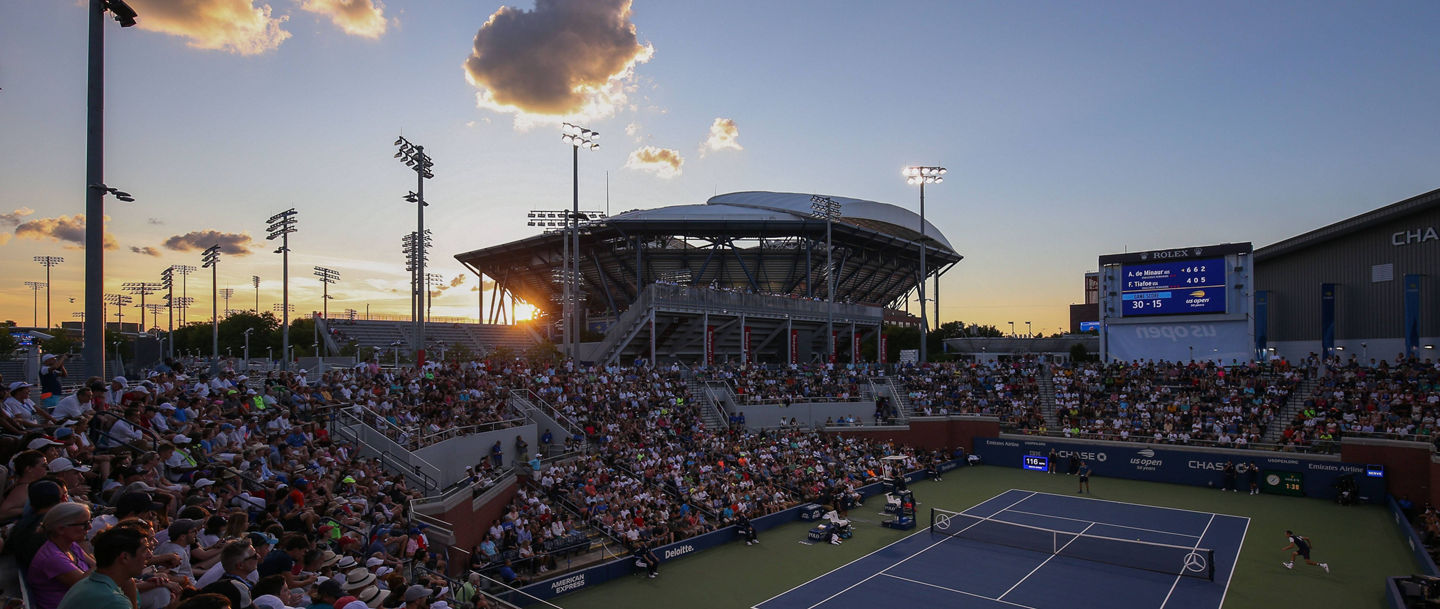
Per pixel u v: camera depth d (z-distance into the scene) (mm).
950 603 27969
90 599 5633
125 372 59438
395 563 19578
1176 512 42500
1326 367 54344
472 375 45844
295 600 10930
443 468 34750
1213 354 59312
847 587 29875
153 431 17844
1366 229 60969
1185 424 53219
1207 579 30375
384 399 35688
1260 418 51406
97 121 21109
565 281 61688
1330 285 61719
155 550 10641
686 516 36281
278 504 17781
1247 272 58312
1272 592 28766
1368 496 44219
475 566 28156
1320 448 46969
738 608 27547
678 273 104375
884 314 107875
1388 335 58688
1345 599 27938
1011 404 60969
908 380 66250
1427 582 25984
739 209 106938
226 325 110000
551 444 44438
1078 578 30734
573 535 32969
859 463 51531
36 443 10805
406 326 93125
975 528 38594
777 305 75938
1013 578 30797
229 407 25562
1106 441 54094
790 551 35125
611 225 92562
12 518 8758
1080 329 140375
